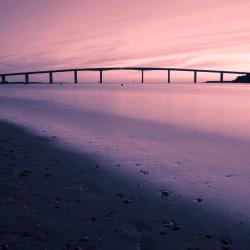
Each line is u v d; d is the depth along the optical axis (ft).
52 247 17.30
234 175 31.60
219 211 22.86
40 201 23.59
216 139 51.26
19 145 43.78
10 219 20.47
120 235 18.88
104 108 110.22
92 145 45.37
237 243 18.40
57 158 37.22
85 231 19.24
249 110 104.73
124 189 27.09
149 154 40.42
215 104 134.62
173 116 85.40
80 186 27.37
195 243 18.26
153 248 17.61
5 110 99.71
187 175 31.48
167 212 22.50
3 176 29.17
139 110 102.89
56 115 85.61
